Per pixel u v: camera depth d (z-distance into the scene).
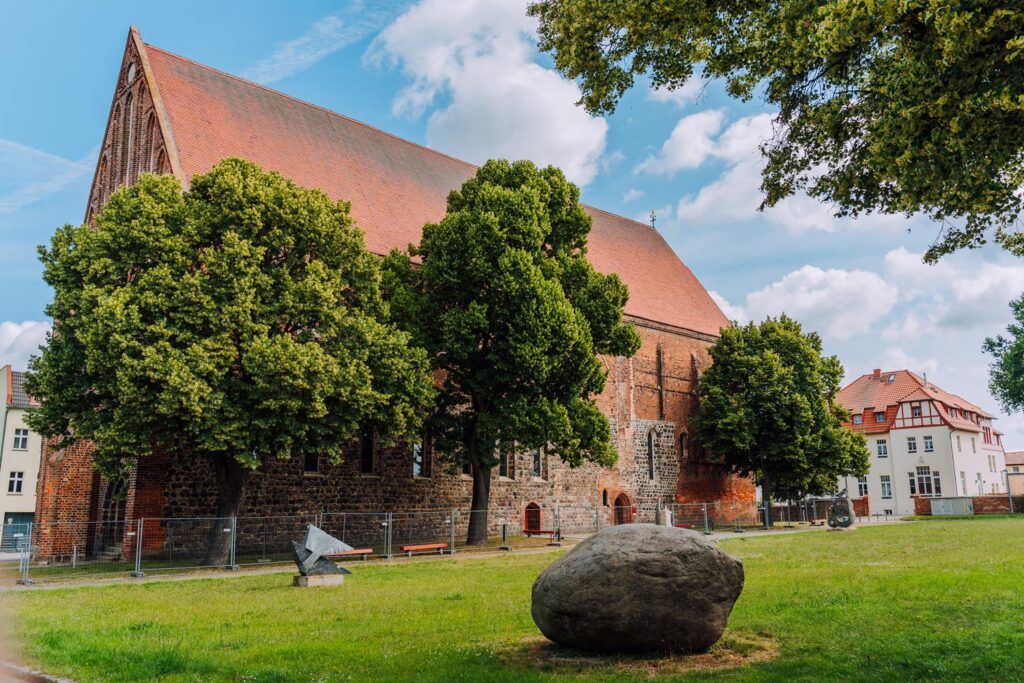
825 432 46.38
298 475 29.80
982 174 9.25
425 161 43.00
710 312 56.09
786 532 38.16
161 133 30.69
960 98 8.69
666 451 48.84
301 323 23.73
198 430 21.14
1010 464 105.12
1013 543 24.66
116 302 20.61
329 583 18.20
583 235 32.69
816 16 10.05
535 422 28.22
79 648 10.27
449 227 28.72
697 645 9.73
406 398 25.73
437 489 35.03
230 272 22.16
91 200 37.38
